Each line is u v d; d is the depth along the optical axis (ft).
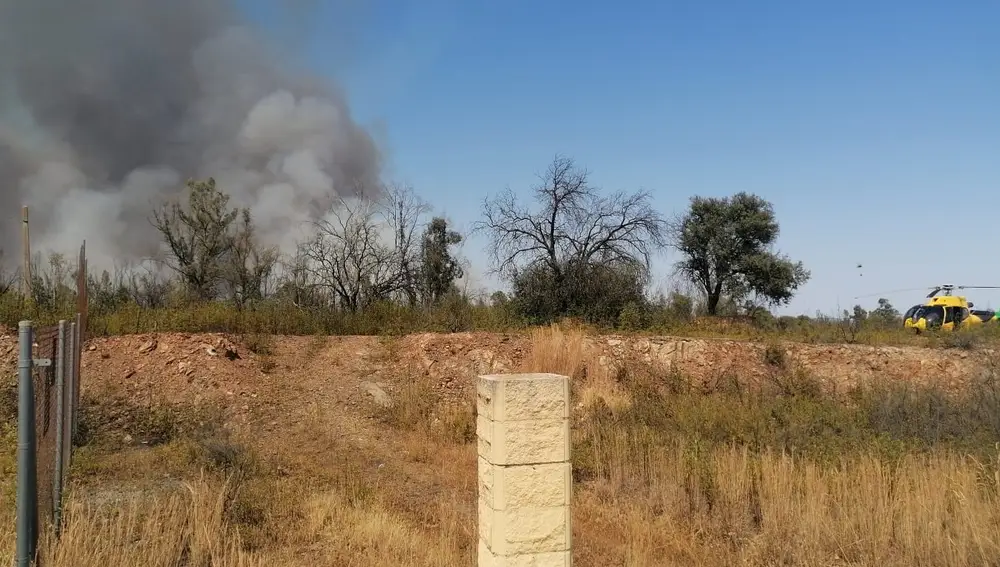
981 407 41.78
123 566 20.36
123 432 39.24
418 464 39.55
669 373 58.08
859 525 27.45
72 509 21.70
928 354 64.59
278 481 32.17
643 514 30.68
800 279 124.06
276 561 22.65
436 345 57.06
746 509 30.17
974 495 27.53
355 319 64.34
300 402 47.70
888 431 38.52
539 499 18.25
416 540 25.46
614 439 39.14
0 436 34.96
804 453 34.40
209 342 50.80
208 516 24.17
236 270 104.73
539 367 55.62
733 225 122.93
